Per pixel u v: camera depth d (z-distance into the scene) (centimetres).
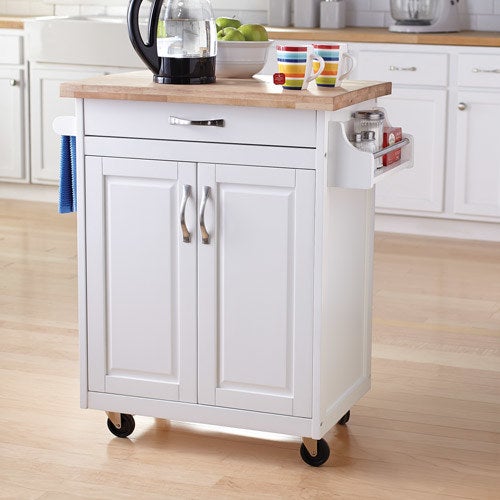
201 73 319
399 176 596
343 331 327
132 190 317
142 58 317
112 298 327
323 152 294
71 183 344
